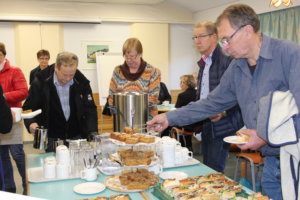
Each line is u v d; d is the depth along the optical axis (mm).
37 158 1925
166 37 6555
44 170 1574
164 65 6598
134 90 2268
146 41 6426
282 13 4621
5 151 2879
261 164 2904
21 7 5551
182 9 6621
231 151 4734
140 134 1706
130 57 2211
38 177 1576
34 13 5633
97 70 6000
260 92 1352
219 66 2199
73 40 6023
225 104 1662
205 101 1705
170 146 1726
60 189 1439
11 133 2814
